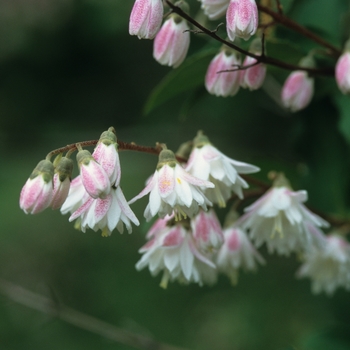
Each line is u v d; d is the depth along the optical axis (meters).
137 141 1.57
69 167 0.63
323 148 0.75
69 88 1.89
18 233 1.55
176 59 0.68
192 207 0.65
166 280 0.68
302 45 0.72
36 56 1.87
